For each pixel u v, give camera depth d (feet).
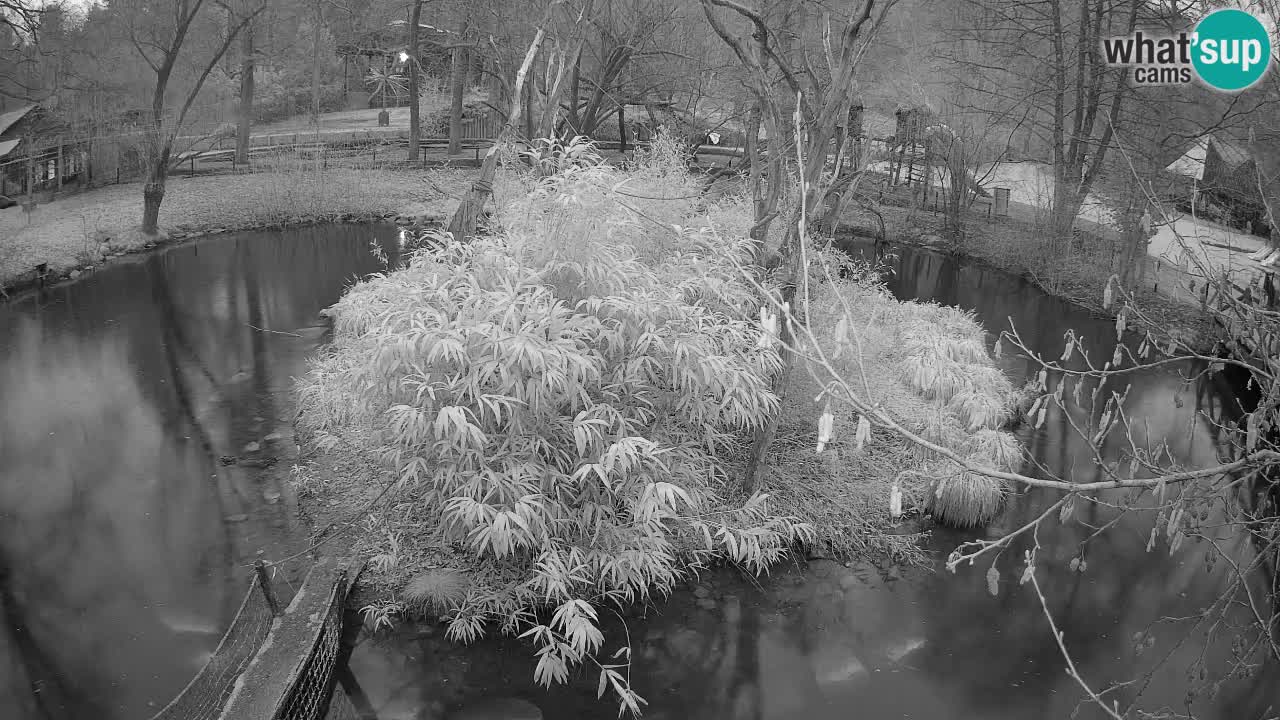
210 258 64.59
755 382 26.11
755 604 24.26
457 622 22.16
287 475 30.89
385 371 23.80
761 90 29.60
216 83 99.76
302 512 28.22
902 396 36.37
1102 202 60.34
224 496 29.48
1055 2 65.21
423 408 23.24
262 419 35.81
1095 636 23.09
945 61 80.64
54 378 40.42
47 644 22.17
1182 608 24.30
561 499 24.13
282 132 115.44
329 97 136.05
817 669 21.70
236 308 51.62
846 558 26.53
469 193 38.99
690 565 25.64
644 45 77.41
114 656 21.74
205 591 24.35
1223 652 22.25
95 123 85.40
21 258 57.72
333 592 22.31
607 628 22.99
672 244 32.86
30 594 24.18
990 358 43.06
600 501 24.59
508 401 21.83
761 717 19.93
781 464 30.37
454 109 102.94
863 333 40.04
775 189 30.09
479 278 25.57
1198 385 41.16
